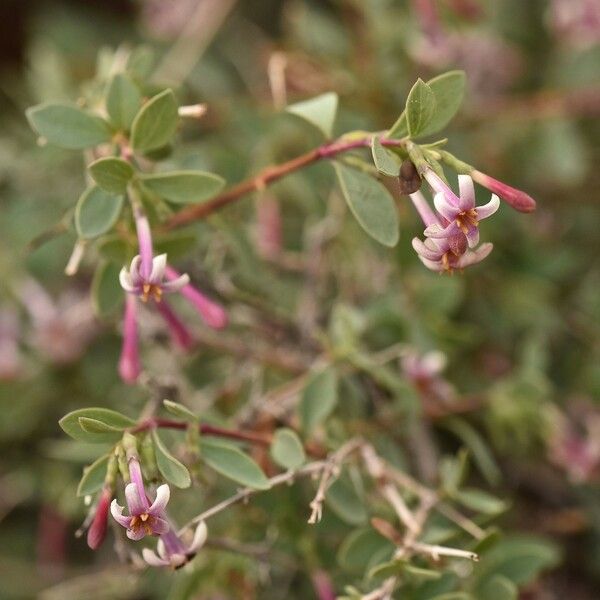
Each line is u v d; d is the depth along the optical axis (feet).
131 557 1.12
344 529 1.16
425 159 1.00
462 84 1.03
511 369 1.41
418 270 1.34
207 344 1.28
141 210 1.06
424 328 1.30
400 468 1.22
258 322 1.30
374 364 1.20
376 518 1.10
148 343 1.28
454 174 1.17
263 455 1.15
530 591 1.27
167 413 1.19
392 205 1.05
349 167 1.07
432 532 1.13
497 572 1.14
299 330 1.30
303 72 1.41
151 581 1.32
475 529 1.12
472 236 0.98
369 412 1.27
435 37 1.40
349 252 1.36
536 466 1.38
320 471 1.12
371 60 1.42
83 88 1.29
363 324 1.27
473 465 1.38
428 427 1.30
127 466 1.01
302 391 1.16
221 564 1.16
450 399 1.27
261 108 1.42
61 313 1.42
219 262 1.27
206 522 1.21
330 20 1.54
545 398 1.29
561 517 1.34
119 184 1.06
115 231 1.12
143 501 0.99
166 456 1.01
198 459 1.06
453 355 1.37
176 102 1.06
